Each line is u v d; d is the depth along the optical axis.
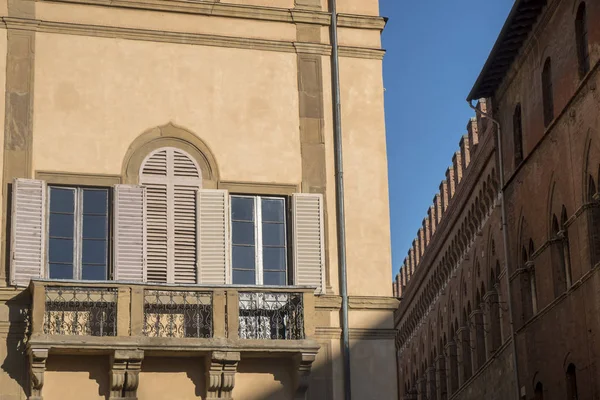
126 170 26.50
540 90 40.53
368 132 27.89
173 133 26.95
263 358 25.48
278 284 26.69
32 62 26.58
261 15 27.97
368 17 28.45
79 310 24.77
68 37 26.92
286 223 27.12
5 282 25.12
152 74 27.16
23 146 26.06
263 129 27.44
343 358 26.36
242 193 27.03
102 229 26.12
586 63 35.91
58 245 25.77
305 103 27.81
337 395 26.16
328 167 27.55
